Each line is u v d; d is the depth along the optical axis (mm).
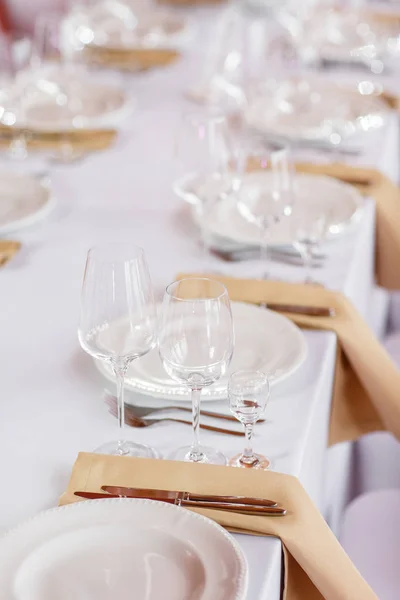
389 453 2062
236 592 858
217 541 936
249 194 1630
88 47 3281
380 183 2117
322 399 1335
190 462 1097
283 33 3469
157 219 1947
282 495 1047
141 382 1269
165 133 2508
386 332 2824
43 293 1622
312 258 1748
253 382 1104
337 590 948
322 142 2391
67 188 2123
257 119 2490
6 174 2076
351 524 1674
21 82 2631
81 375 1352
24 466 1137
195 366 1066
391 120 2639
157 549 948
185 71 3137
